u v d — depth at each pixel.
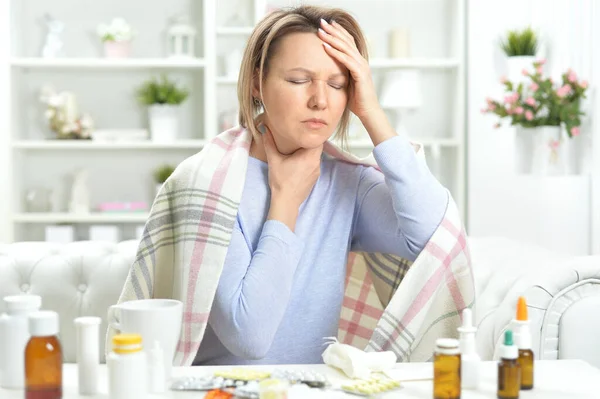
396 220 1.73
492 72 4.76
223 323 1.58
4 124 4.68
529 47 4.37
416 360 1.76
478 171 4.77
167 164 5.02
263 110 1.79
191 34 4.83
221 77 4.83
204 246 1.63
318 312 1.71
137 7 5.01
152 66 4.79
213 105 4.78
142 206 4.84
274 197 1.66
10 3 4.70
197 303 1.61
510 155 4.73
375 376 1.30
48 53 4.84
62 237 4.77
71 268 2.09
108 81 5.00
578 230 3.90
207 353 1.70
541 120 3.96
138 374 1.16
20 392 1.24
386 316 1.66
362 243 1.83
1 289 2.07
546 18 4.47
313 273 1.72
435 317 1.74
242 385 1.23
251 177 1.72
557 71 4.32
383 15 5.05
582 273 1.74
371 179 1.80
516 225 4.26
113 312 1.42
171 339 1.28
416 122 5.10
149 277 1.71
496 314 1.85
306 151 1.69
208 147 1.74
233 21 4.91
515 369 1.20
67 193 4.99
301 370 1.34
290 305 1.69
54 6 4.98
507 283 1.99
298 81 1.61
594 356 1.72
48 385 1.17
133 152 5.02
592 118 3.88
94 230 4.79
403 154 1.68
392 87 4.82
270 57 1.63
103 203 4.85
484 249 2.31
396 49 4.88
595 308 1.72
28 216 4.72
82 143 4.73
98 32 4.84
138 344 1.18
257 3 4.81
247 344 1.56
